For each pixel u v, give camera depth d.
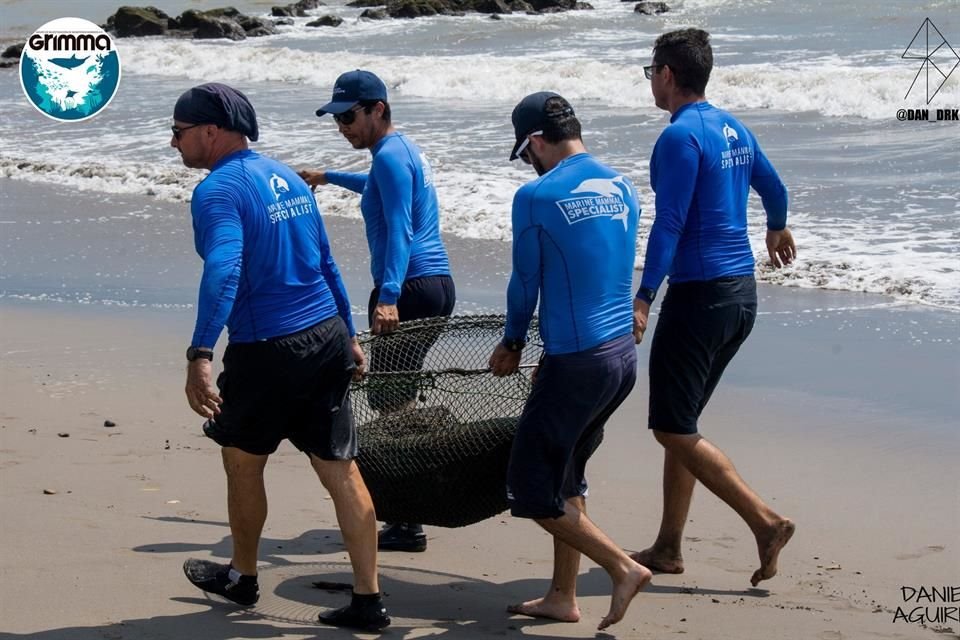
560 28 114.38
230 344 13.88
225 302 13.04
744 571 16.33
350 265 35.44
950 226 35.62
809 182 42.28
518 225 13.71
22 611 14.27
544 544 17.55
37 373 26.20
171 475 19.88
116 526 17.45
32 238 40.44
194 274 35.19
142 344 28.38
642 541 17.31
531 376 15.77
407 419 15.87
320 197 44.25
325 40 116.31
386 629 14.25
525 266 13.70
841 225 36.50
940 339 26.77
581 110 61.50
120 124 64.44
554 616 14.70
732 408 23.23
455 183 44.53
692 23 110.69
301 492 19.36
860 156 46.31
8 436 21.91
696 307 15.60
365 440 15.54
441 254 18.47
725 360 16.27
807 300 30.34
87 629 13.80
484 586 15.90
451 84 71.19
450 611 14.97
